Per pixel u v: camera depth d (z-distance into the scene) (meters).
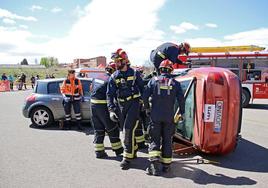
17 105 16.31
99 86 5.93
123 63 5.39
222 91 5.50
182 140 6.42
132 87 5.41
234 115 5.56
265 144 7.20
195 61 15.50
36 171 5.23
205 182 4.78
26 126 9.35
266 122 10.45
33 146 6.88
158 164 5.28
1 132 8.42
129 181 4.80
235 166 5.57
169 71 5.29
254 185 4.68
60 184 4.66
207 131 5.56
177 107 5.90
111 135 6.04
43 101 9.00
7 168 5.37
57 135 8.05
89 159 5.94
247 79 15.29
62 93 8.75
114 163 5.70
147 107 5.23
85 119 9.05
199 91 5.66
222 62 15.46
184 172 5.22
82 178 4.92
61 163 5.67
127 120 5.37
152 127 5.19
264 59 15.08
